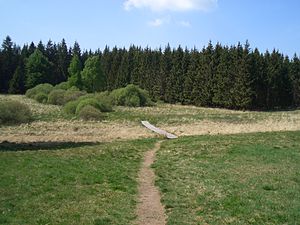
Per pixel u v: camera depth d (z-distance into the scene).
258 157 30.69
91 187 20.72
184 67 129.38
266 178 23.08
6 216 15.19
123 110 89.56
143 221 15.78
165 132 52.62
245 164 27.95
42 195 18.56
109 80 153.00
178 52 131.62
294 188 20.59
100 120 67.94
